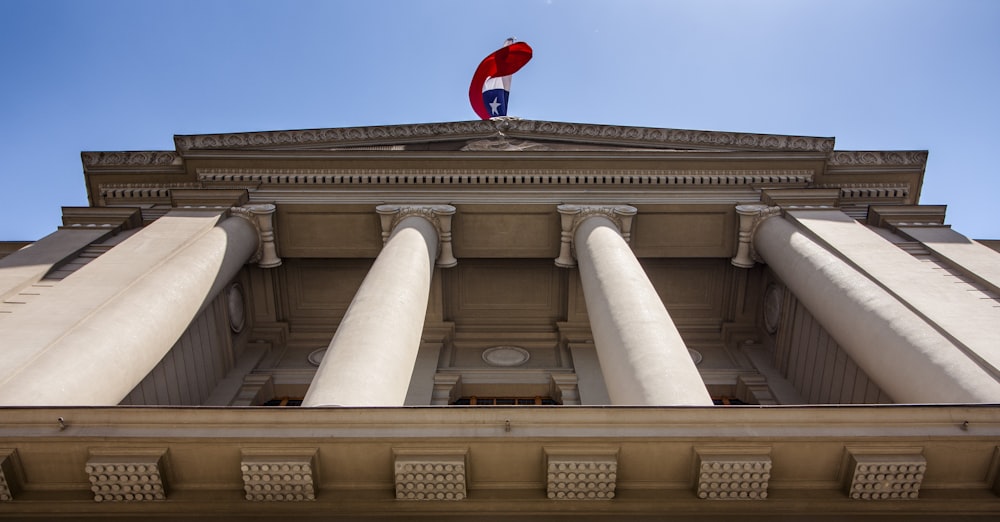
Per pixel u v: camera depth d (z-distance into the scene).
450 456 7.18
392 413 7.36
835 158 17.02
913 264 12.02
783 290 16.30
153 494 7.20
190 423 7.30
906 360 9.43
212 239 13.73
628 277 11.77
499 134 18.91
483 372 16.14
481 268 17.42
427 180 16.47
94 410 7.34
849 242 13.09
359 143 18.00
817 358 14.59
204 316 14.83
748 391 15.84
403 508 7.25
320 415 7.35
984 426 7.25
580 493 7.24
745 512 7.23
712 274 17.56
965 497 7.23
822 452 7.29
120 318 10.12
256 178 16.72
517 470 7.38
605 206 15.30
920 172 17.25
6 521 7.14
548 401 15.77
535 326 17.94
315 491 7.24
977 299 10.91
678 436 7.17
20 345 9.09
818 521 7.14
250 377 15.70
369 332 9.80
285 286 17.45
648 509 7.27
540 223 15.91
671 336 9.92
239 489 7.35
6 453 7.10
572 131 18.69
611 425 7.30
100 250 14.02
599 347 10.55
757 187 16.58
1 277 12.01
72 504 7.22
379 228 15.94
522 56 23.50
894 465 7.10
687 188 16.42
